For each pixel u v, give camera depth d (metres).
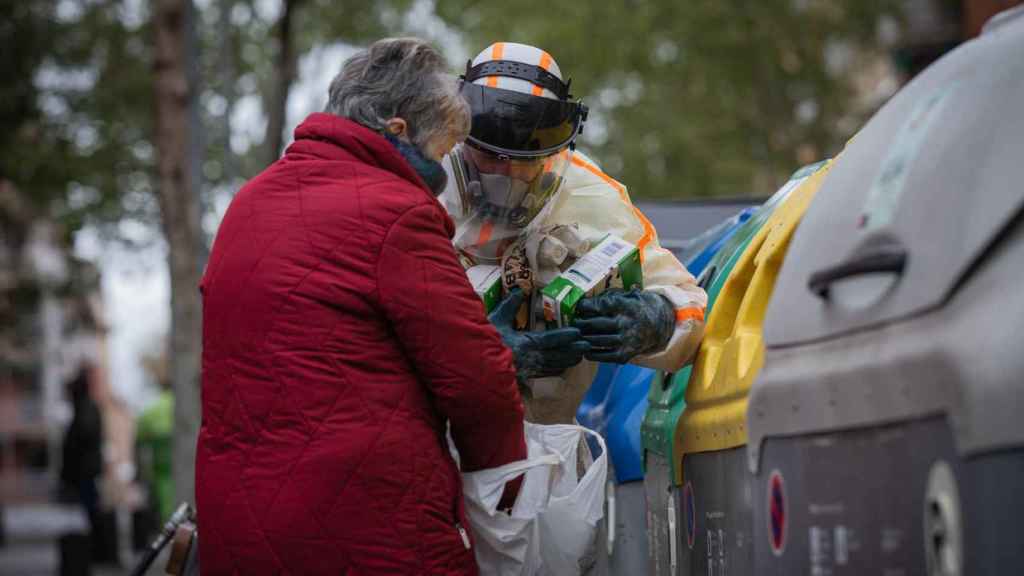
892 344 2.01
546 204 3.54
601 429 4.11
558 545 3.28
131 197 17.38
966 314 1.87
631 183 25.38
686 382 3.26
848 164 2.39
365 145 3.08
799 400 2.28
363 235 2.98
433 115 3.13
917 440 1.93
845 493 2.12
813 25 25.19
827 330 2.21
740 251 3.42
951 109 2.10
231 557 2.94
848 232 2.21
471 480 3.14
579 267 3.38
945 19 24.86
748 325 2.79
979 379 1.80
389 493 2.91
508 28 23.59
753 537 2.52
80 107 17.27
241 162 15.67
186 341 11.47
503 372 3.04
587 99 25.23
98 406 16.84
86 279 19.84
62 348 58.88
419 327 2.97
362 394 2.93
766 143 25.59
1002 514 1.75
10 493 78.19
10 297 20.30
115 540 16.89
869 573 2.06
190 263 11.61
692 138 25.05
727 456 2.71
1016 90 1.98
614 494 3.85
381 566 2.88
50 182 17.33
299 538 2.88
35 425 78.75
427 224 3.02
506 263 3.53
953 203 1.97
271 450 2.92
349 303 2.95
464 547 3.02
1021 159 1.89
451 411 3.02
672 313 3.26
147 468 16.70
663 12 24.69
